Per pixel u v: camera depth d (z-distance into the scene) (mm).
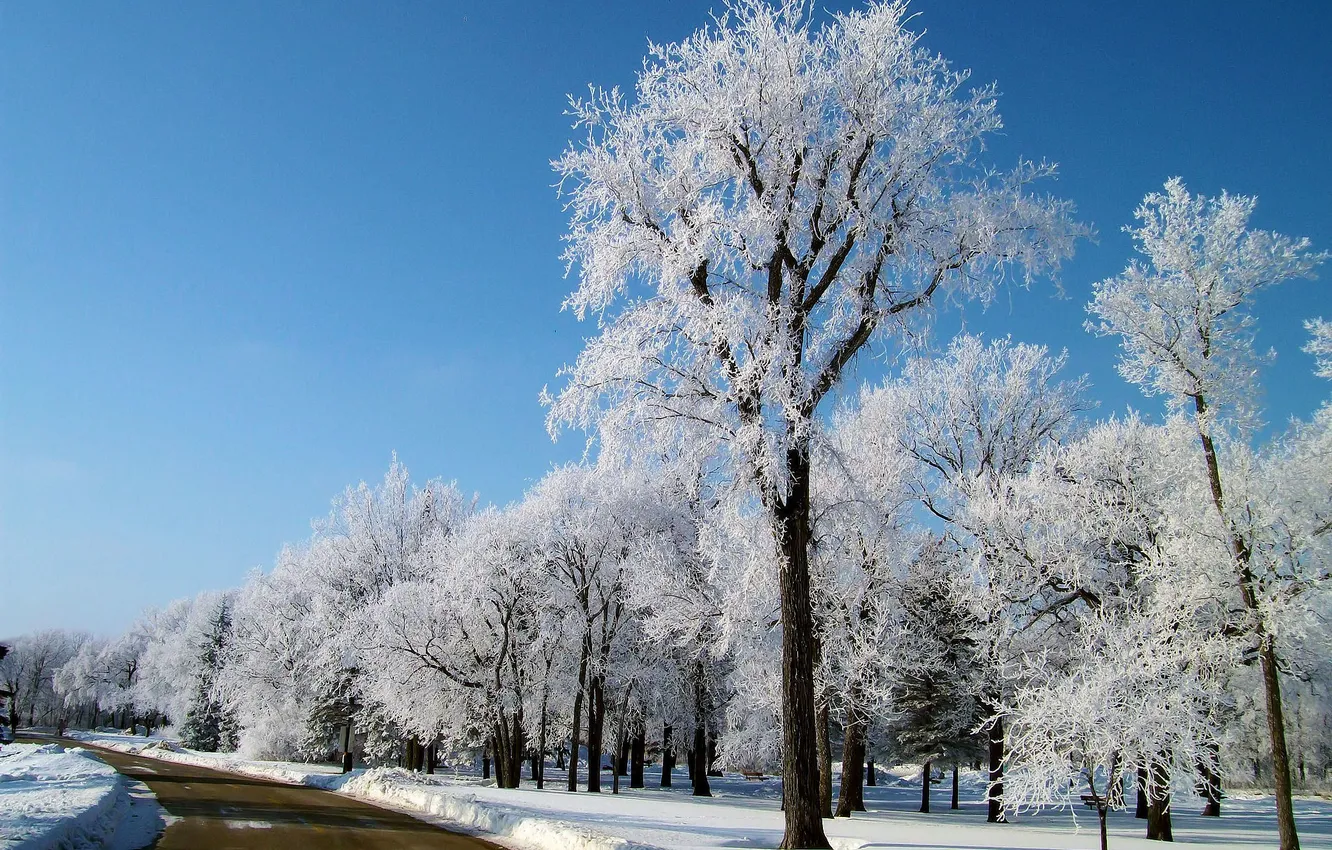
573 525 34500
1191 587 18156
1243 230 17344
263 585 52094
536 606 34812
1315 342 17859
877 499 24047
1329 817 32438
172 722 86750
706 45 14516
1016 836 17516
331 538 47094
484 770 44094
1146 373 18078
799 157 13938
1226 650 17375
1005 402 30703
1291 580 17578
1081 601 24328
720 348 13898
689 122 14383
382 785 29078
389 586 44750
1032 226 14180
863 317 14281
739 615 23062
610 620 36000
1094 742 14992
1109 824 28062
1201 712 17359
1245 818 31297
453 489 48500
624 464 15305
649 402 14406
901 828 18859
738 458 13617
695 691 37312
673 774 63844
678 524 33250
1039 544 23391
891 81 14016
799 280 14281
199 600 76312
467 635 35594
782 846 13391
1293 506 18266
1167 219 17781
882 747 35531
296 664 46281
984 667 26297
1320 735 28812
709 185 14852
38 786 22422
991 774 27938
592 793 31734
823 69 14203
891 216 14289
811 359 14188
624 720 38469
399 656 34969
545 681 35094
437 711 35656
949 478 29984
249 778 35906
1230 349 17281
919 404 31188
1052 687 17531
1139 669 15945
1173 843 18031
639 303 14633
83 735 88312
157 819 18234
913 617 28500
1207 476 20297
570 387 14461
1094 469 24500
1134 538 22875
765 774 60375
